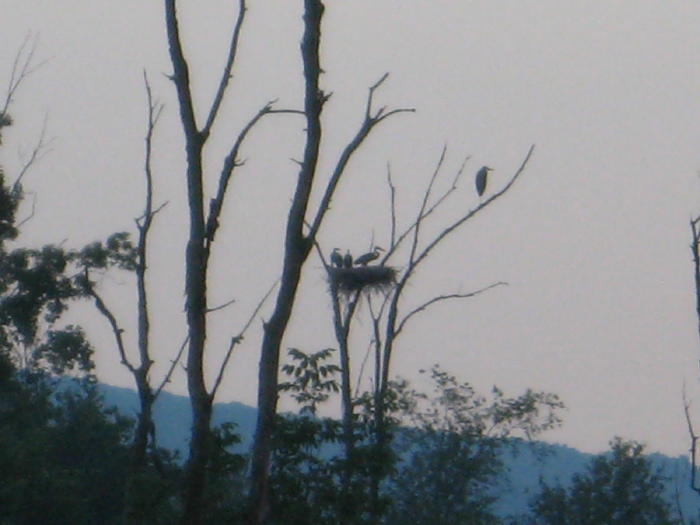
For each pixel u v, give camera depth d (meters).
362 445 55.41
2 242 99.00
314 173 51.72
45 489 98.19
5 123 95.50
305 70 51.56
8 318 98.62
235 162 51.34
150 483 55.25
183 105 50.97
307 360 55.53
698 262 66.94
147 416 71.69
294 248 51.75
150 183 72.56
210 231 51.12
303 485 54.03
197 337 50.78
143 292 72.62
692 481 67.88
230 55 51.34
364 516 55.59
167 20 50.88
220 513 52.69
